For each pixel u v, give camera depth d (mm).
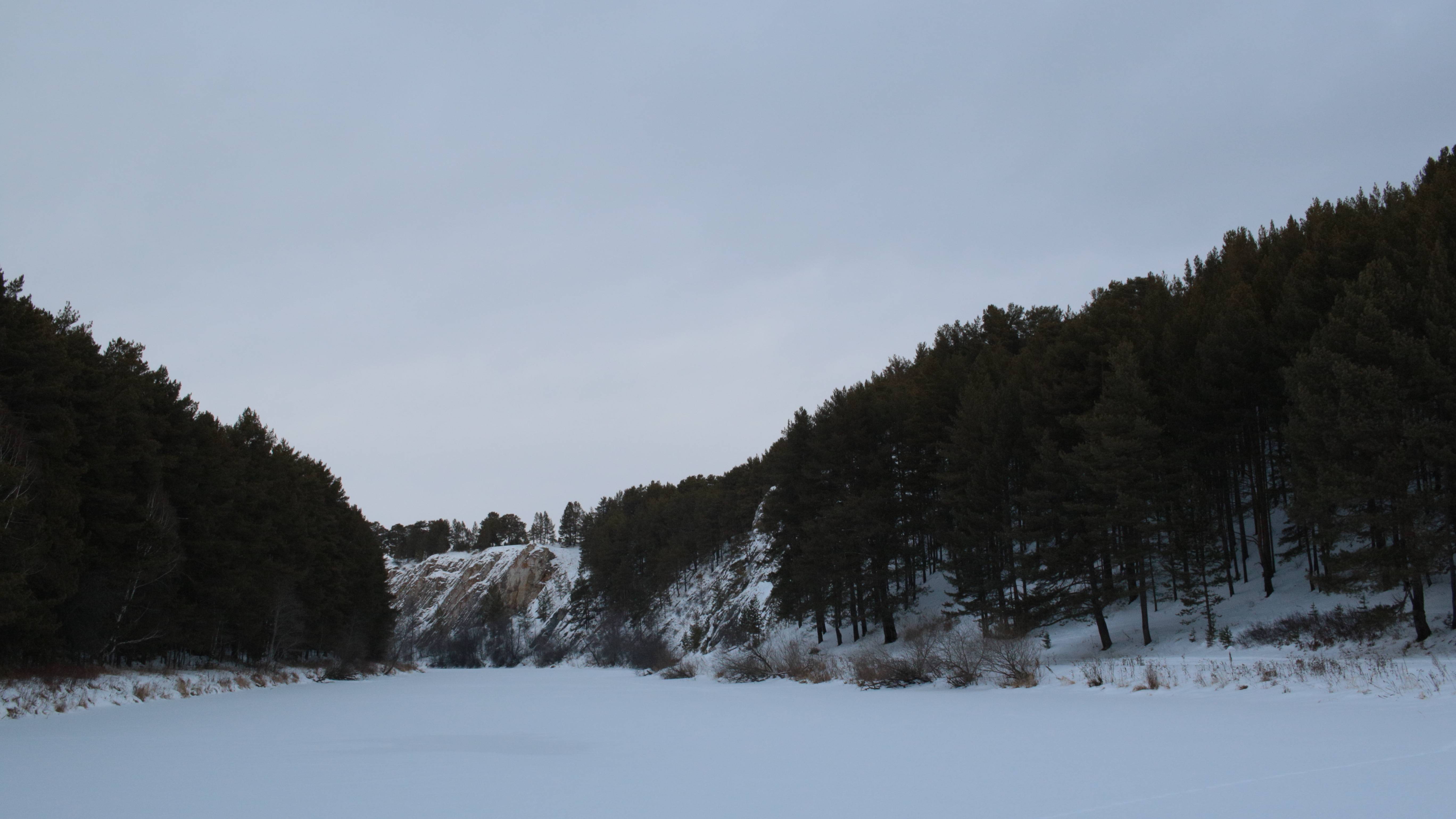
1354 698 15719
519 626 125625
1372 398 22609
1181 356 36938
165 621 34188
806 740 14773
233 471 43438
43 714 21672
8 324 26281
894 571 44781
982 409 39094
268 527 45812
